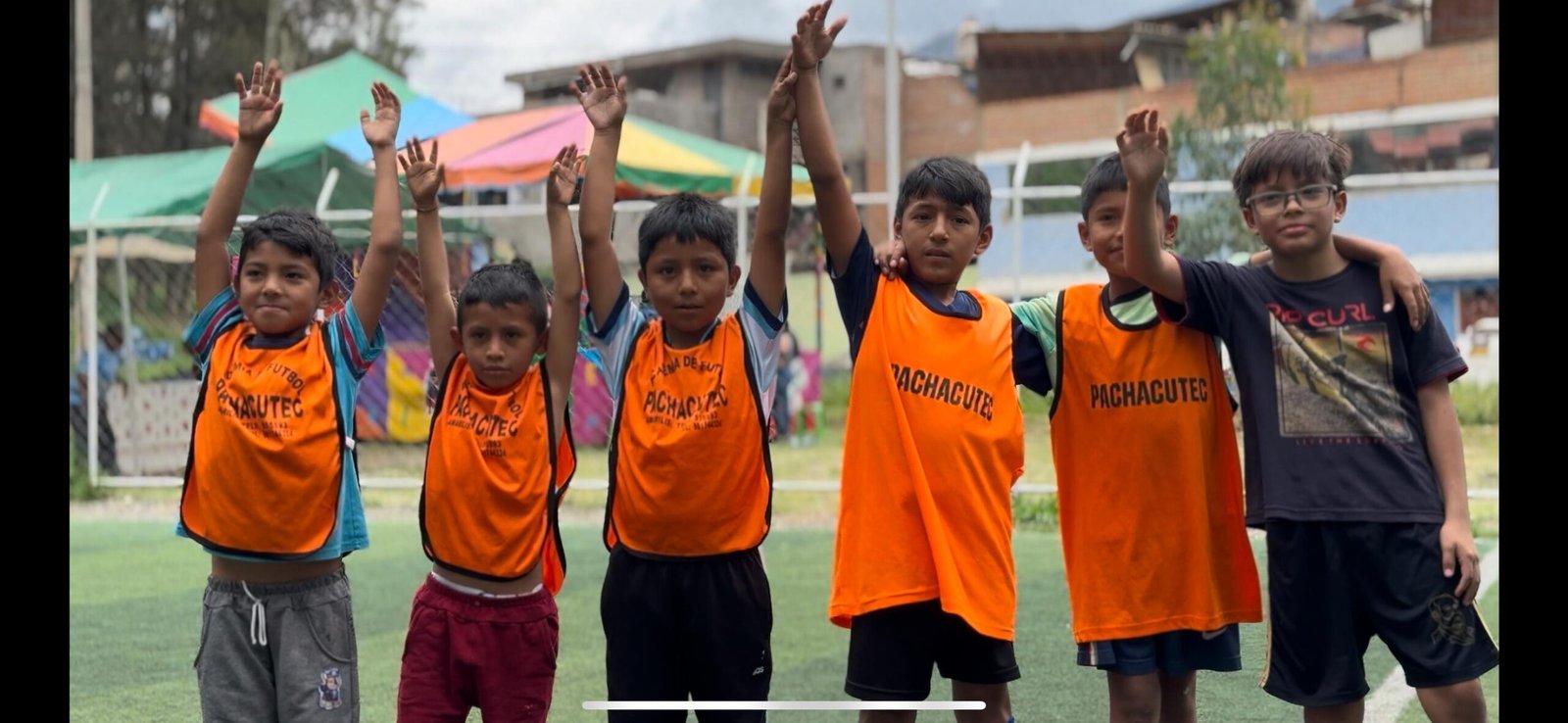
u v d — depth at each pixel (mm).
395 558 7590
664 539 3402
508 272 3561
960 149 25016
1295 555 3350
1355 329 3354
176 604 6395
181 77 25703
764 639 3477
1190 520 3510
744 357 3439
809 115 3420
